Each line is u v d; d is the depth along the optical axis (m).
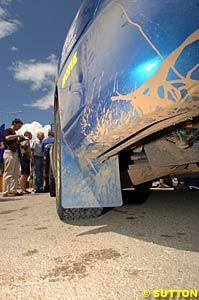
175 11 1.07
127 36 1.22
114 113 1.29
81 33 1.63
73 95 1.66
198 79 1.02
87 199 1.85
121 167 1.94
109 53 1.31
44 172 5.71
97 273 1.18
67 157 1.94
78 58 1.62
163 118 1.18
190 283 1.05
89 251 1.46
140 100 1.17
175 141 1.52
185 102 1.08
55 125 2.62
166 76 1.08
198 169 2.00
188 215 2.23
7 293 1.04
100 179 1.84
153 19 1.12
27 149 5.49
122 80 1.22
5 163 4.80
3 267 1.30
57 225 2.11
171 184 4.09
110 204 1.81
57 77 2.23
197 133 1.43
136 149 1.80
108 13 1.36
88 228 1.95
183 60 1.04
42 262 1.34
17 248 1.58
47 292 1.04
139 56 1.16
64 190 1.90
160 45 1.09
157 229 1.84
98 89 1.37
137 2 1.19
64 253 1.45
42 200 3.92
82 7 1.71
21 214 2.77
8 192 4.79
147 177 2.04
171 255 1.35
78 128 1.58
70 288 1.06
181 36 1.04
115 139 1.39
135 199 3.22
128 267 1.23
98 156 1.70
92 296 0.99
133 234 1.75
